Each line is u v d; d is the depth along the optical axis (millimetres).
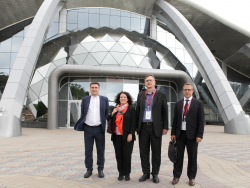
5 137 15078
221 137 16422
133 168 7430
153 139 6094
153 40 29734
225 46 35688
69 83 24359
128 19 30578
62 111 24156
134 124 6238
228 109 19656
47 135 16766
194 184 5746
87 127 6488
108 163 8078
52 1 22656
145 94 6391
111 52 25141
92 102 6570
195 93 28188
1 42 31094
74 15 29625
